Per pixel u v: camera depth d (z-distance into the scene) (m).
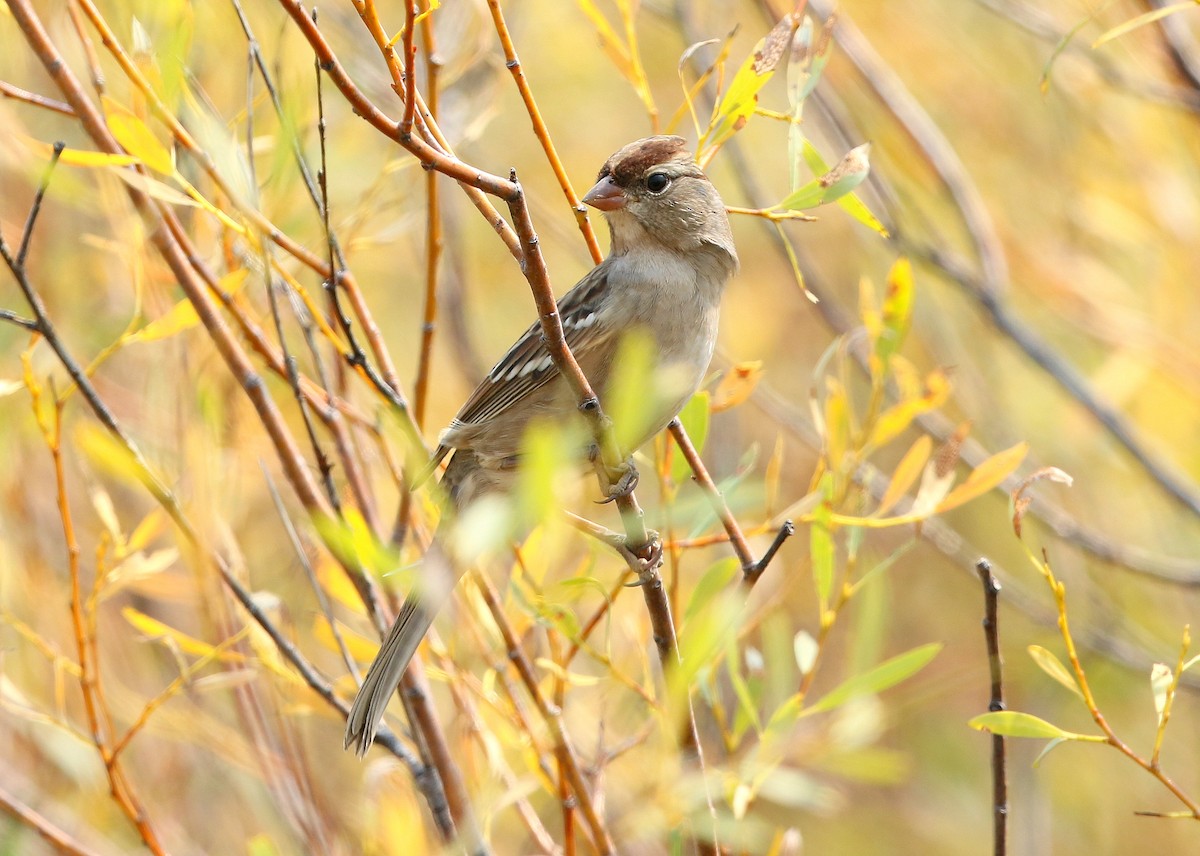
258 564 9.87
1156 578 10.74
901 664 7.04
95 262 9.86
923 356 13.62
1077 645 12.40
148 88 6.46
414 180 9.40
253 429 8.88
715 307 8.82
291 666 8.02
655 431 7.23
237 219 7.57
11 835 8.98
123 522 10.12
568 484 7.49
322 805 8.77
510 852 9.38
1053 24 10.51
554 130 13.69
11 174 9.68
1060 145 11.82
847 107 11.63
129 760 9.84
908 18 12.05
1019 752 12.42
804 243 13.62
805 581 12.77
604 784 7.62
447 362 12.49
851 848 13.34
